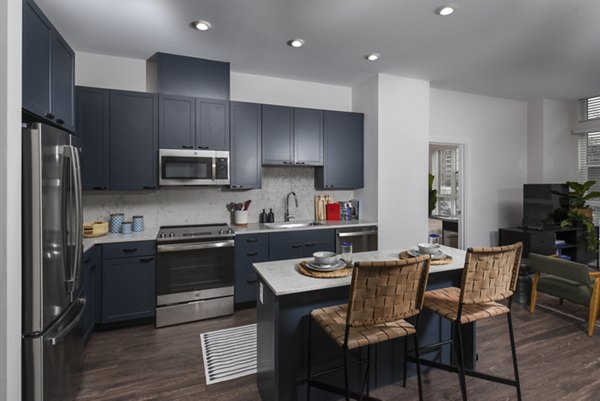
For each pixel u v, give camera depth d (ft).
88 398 6.67
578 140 17.87
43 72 6.33
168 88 11.00
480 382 7.11
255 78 13.12
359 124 13.93
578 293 9.63
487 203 16.88
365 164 13.93
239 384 7.18
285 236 11.73
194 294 10.36
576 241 16.08
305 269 6.38
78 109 9.87
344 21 8.85
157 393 6.86
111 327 9.85
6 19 4.58
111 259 9.54
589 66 12.28
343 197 14.85
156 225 11.99
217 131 11.50
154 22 8.91
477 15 8.52
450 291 7.00
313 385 5.91
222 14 8.49
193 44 10.30
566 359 8.08
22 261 5.08
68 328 5.93
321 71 12.75
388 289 4.97
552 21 8.84
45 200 5.29
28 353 5.12
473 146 16.40
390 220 13.34
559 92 15.94
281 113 12.55
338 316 5.80
